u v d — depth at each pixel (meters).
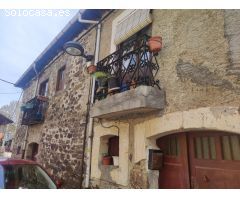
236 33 2.73
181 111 3.12
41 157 7.54
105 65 4.67
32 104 8.70
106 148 4.89
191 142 3.26
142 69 3.76
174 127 3.16
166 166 3.54
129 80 3.96
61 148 6.37
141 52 3.77
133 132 3.94
